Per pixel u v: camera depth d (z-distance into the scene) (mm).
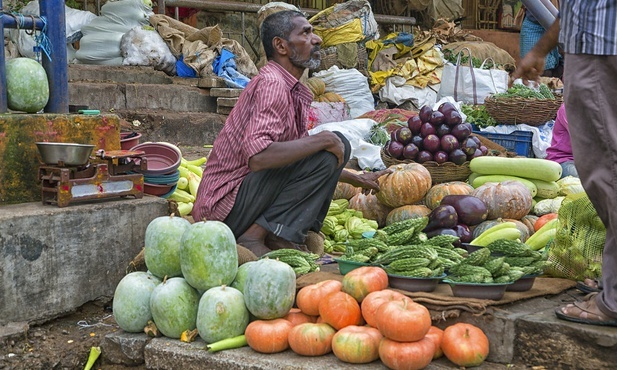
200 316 3348
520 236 4609
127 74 8398
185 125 8039
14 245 3723
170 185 4863
